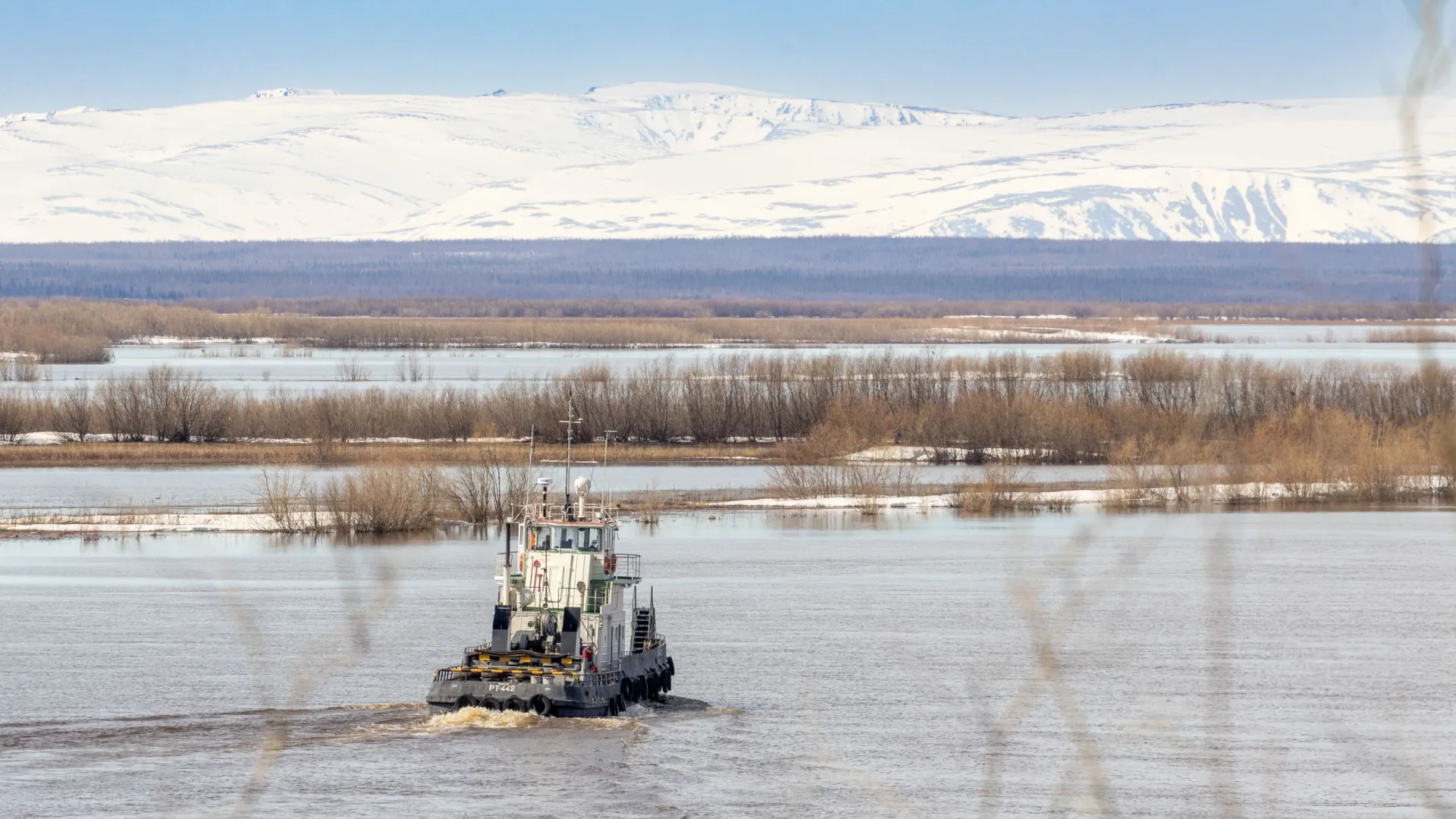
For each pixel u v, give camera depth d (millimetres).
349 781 184375
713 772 193000
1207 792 190875
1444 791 191750
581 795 180500
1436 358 30359
